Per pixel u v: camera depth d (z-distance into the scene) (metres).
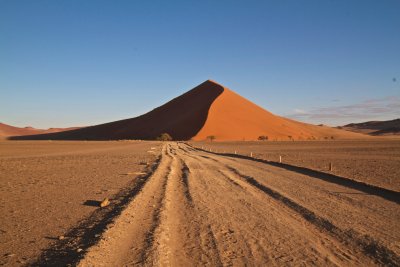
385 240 8.71
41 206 12.62
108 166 29.50
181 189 17.06
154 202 13.49
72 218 10.77
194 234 9.29
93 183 18.77
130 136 196.00
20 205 12.80
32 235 8.96
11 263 7.02
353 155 47.28
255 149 68.75
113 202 13.31
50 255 7.47
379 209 12.34
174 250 8.01
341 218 10.96
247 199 14.34
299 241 8.70
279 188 17.00
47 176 22.09
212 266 7.03
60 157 42.00
